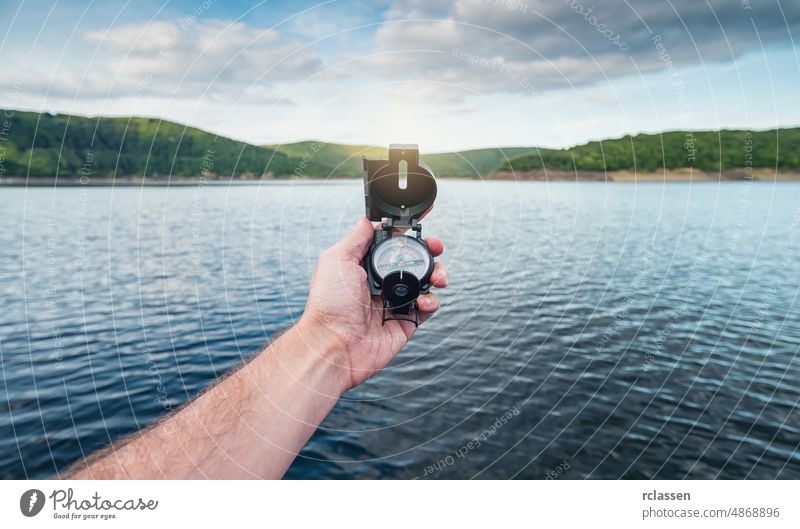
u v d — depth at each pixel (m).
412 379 11.48
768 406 10.23
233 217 43.47
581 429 9.45
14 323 15.57
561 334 14.30
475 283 20.50
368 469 8.31
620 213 51.69
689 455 8.65
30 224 42.03
